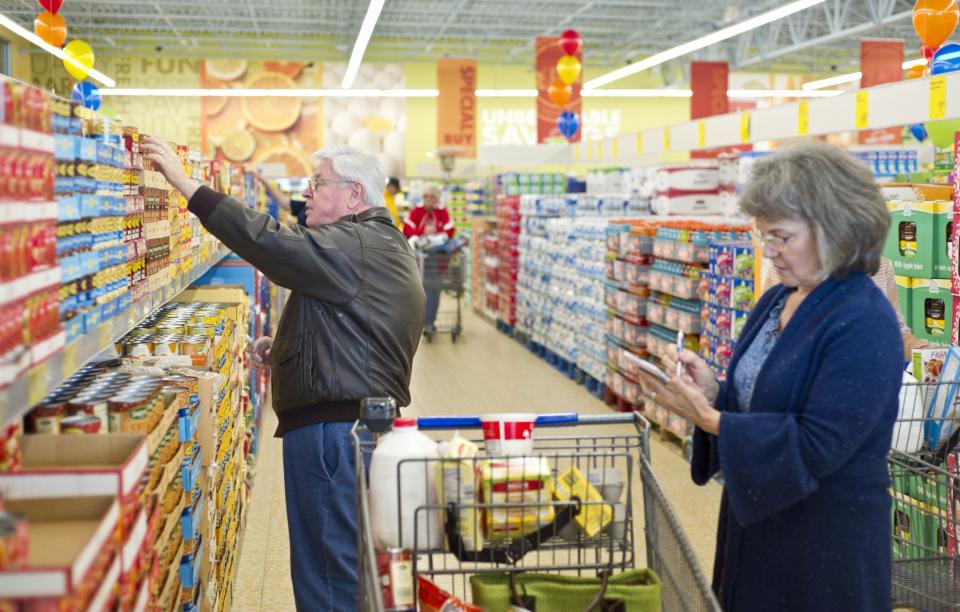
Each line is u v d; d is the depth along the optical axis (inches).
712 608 62.9
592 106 1089.4
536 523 72.4
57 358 61.3
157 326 137.9
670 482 215.5
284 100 978.7
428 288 466.9
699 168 345.7
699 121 317.4
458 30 938.1
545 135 572.4
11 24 490.9
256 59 991.6
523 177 522.9
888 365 72.1
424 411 301.6
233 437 155.7
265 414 288.4
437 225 475.5
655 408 255.9
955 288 150.9
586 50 1013.8
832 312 73.6
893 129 594.6
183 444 97.6
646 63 692.7
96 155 74.2
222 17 839.1
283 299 365.1
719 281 215.2
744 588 79.2
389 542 74.5
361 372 117.2
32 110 57.0
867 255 73.6
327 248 114.4
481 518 72.6
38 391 56.9
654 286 260.8
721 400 85.3
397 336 119.3
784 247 74.4
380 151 1000.2
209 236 167.6
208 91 906.1
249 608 150.2
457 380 358.6
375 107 995.9
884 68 514.6
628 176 412.2
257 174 346.3
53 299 60.4
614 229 293.1
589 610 70.8
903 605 98.4
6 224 50.6
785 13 482.0
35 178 56.9
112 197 80.3
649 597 71.5
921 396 112.3
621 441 253.3
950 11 246.8
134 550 58.5
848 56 1042.1
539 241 406.0
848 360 71.8
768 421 72.2
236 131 977.5
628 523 77.4
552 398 324.5
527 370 382.9
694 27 874.1
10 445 58.1
